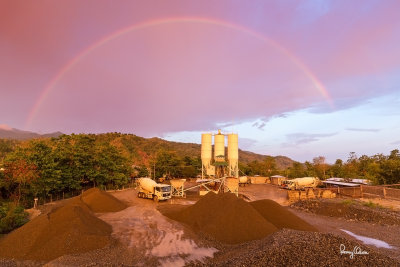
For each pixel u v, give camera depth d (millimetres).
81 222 16297
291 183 47938
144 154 107875
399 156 58188
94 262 11766
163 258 13078
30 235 14539
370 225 20875
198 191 48594
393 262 10023
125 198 36656
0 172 26234
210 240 16203
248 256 11039
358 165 65188
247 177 61469
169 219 22641
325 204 27016
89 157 39219
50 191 31812
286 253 10492
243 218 17750
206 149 54219
